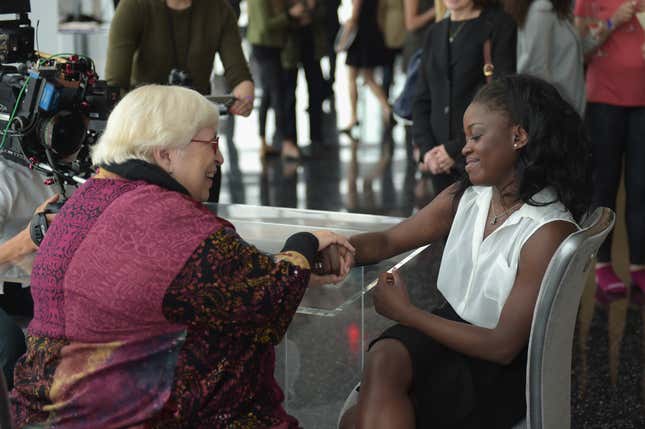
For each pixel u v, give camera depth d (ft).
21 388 5.94
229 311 5.57
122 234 5.53
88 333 5.63
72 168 8.63
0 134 8.63
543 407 6.10
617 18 13.26
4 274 7.61
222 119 29.71
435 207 7.52
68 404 5.71
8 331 8.06
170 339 5.59
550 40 12.05
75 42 15.10
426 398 6.66
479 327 6.48
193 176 6.02
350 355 7.70
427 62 12.23
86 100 8.57
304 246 6.20
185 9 12.16
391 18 27.45
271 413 6.04
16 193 8.50
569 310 6.10
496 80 6.76
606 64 13.64
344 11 36.06
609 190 14.10
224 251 5.57
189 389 5.62
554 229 6.38
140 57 12.21
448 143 11.66
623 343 12.26
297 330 7.79
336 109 31.65
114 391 5.63
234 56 12.73
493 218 6.81
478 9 11.82
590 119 13.98
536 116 6.48
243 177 22.21
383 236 7.51
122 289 5.48
